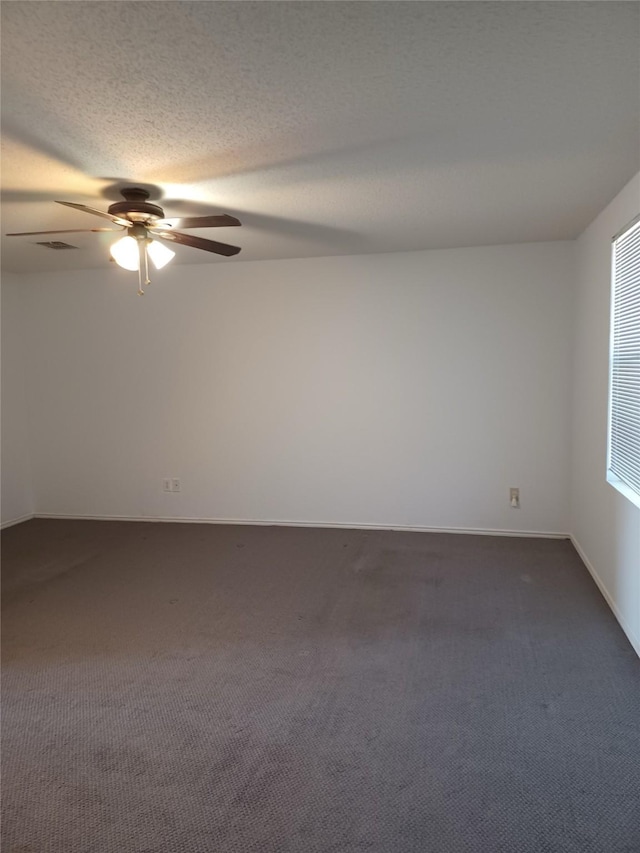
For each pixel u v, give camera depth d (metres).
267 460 4.88
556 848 1.67
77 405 5.18
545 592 3.42
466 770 1.98
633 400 2.78
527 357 4.32
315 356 4.69
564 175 2.66
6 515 5.07
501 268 4.29
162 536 4.71
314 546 4.36
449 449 4.54
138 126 2.06
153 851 1.71
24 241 3.86
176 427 5.02
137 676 2.64
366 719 2.28
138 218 2.74
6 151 2.27
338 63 1.66
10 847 1.73
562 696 2.39
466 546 4.27
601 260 3.36
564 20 1.46
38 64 1.64
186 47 1.56
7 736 2.24
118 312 5.00
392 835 1.73
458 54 1.62
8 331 5.07
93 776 2.01
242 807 1.86
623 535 2.92
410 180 2.69
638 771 1.96
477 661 2.68
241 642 2.92
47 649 2.90
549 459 4.37
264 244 4.10
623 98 1.89
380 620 3.12
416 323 4.48
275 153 2.32
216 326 4.84
